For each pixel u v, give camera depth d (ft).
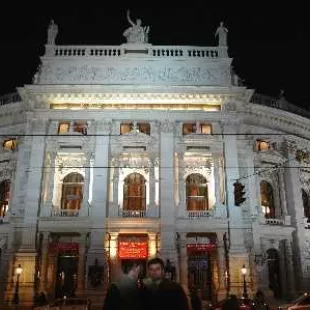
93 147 122.11
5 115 136.56
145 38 134.82
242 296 106.11
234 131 124.57
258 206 126.11
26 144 122.72
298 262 126.41
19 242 114.21
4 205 127.85
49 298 111.34
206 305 104.58
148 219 113.70
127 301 22.39
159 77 128.77
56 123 124.88
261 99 142.31
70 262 116.88
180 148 123.54
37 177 117.50
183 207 117.91
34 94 124.16
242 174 122.62
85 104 126.21
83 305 84.84
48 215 115.14
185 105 127.13
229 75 129.49
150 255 113.09
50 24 134.72
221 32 135.64
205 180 124.77
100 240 111.75
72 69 128.98
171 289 22.40
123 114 124.36
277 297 122.62
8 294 108.27
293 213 131.23
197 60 130.72
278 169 135.13
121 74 128.88
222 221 115.65
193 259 118.42
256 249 117.91
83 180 122.83
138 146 122.93
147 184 121.49
